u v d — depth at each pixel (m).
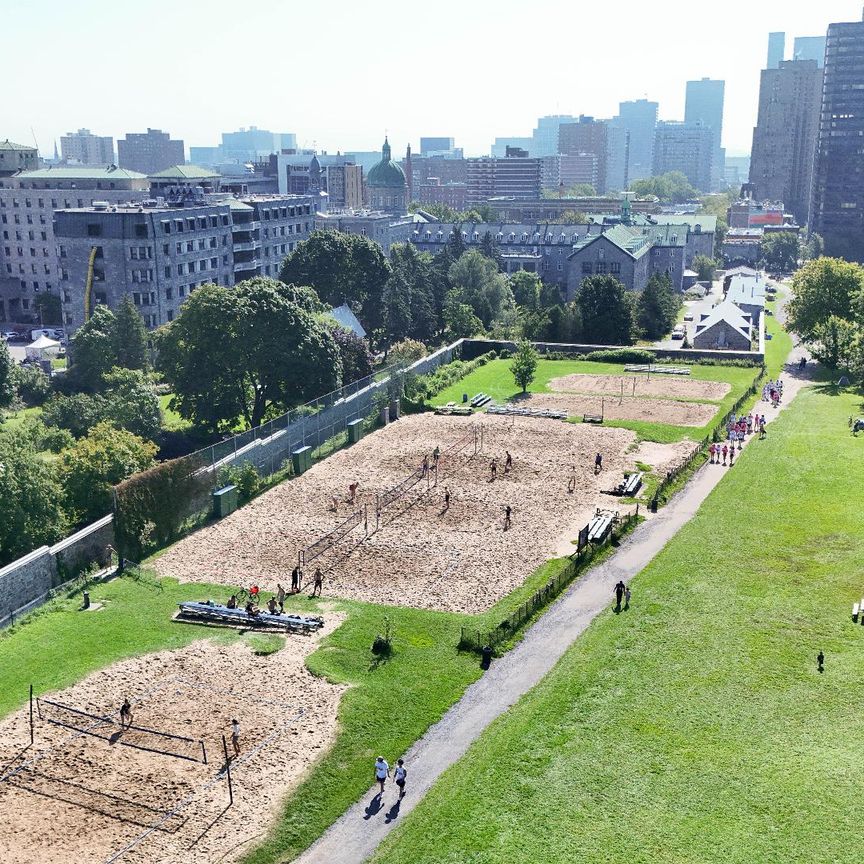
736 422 115.12
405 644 65.00
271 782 50.66
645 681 59.00
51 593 73.19
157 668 62.03
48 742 53.94
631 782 49.69
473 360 163.25
